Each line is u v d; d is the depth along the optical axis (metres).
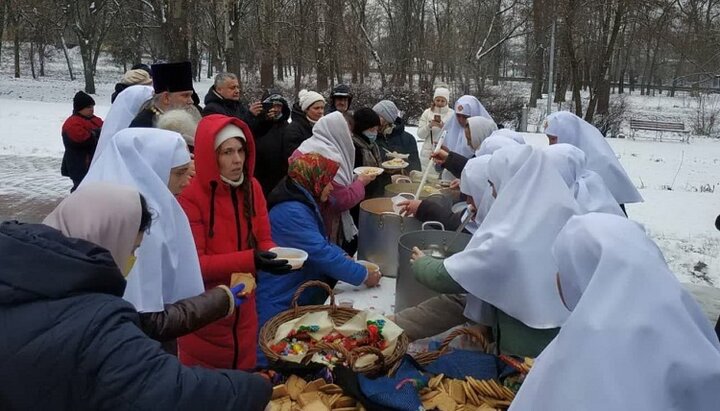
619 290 1.40
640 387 1.29
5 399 1.27
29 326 1.28
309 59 29.81
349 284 3.43
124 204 1.59
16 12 35.59
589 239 1.53
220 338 2.52
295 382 2.05
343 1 30.59
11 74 38.78
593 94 26.28
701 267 7.27
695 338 1.33
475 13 34.56
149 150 2.18
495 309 2.51
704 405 1.30
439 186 4.59
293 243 2.99
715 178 14.55
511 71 66.50
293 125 5.10
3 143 14.05
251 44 31.38
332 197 3.65
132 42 37.28
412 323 2.74
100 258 1.38
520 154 2.71
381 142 6.06
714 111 31.52
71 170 7.30
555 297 2.25
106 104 26.56
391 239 3.51
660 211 10.12
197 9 29.20
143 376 1.33
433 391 2.08
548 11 26.38
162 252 2.02
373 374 2.13
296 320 2.46
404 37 32.56
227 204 2.62
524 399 1.49
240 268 2.48
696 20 28.59
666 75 50.00
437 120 7.07
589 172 3.20
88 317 1.32
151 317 1.93
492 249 2.31
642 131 26.92
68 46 50.53
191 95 3.87
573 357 1.38
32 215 8.07
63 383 1.28
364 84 29.84
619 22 24.88
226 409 1.47
